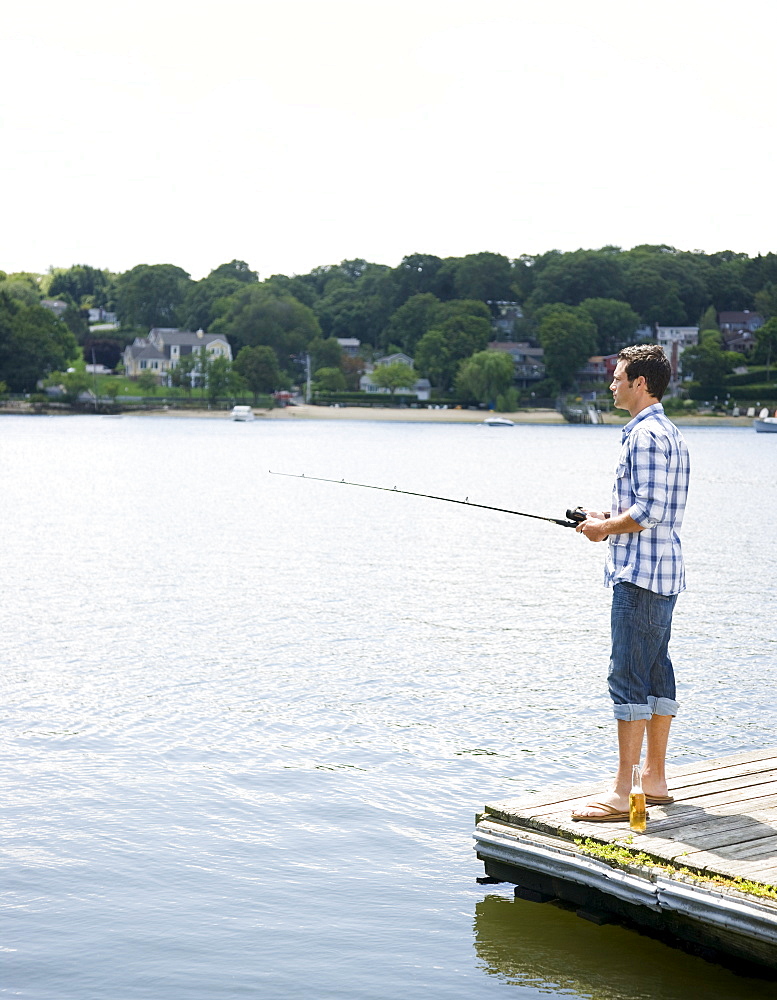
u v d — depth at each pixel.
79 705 9.28
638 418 5.28
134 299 196.75
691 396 153.88
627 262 183.12
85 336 180.25
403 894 5.76
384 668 10.82
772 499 35.22
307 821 6.76
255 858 6.20
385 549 20.84
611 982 4.86
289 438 91.12
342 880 5.94
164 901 5.68
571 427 136.12
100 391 146.00
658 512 5.10
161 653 11.34
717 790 5.82
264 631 12.57
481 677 10.50
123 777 7.50
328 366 161.00
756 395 151.62
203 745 8.23
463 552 20.45
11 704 9.27
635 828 5.26
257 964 5.05
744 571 18.02
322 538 22.66
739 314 175.88
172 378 153.62
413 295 177.88
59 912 5.54
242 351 149.75
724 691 10.10
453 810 6.97
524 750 8.23
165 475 45.19
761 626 13.23
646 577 5.21
